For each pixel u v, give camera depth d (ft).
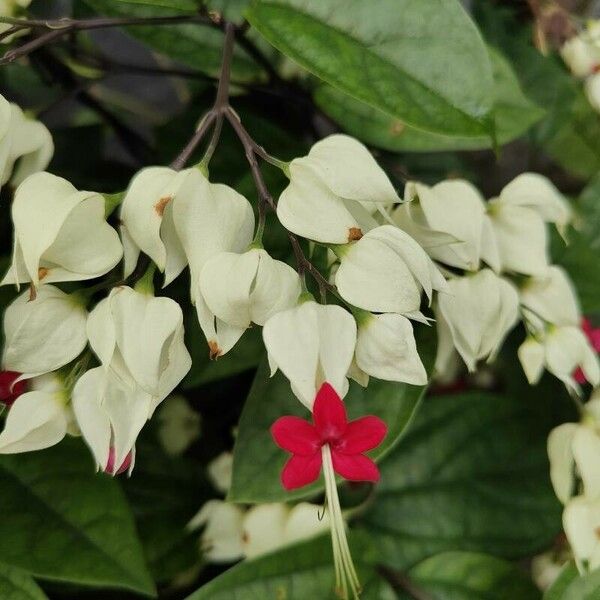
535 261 1.11
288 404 1.11
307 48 1.04
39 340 0.99
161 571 1.20
